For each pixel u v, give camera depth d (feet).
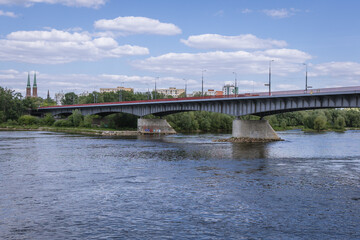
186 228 95.50
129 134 518.78
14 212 107.86
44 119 655.76
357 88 280.31
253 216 104.99
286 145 324.19
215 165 196.95
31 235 90.22
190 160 217.77
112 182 149.59
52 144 328.29
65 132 541.34
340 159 223.92
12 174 167.22
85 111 615.16
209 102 414.41
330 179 157.17
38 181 151.02
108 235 90.58
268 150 277.85
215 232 92.79
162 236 90.12
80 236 89.86
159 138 431.84
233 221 100.83
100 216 104.68
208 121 643.04
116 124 615.16
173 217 104.12
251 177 161.27
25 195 127.13
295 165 197.67
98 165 196.24
